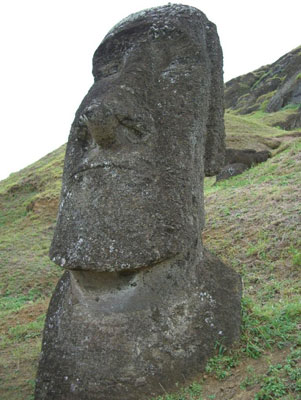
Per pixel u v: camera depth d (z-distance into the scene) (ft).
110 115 9.27
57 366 8.97
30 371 11.46
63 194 9.96
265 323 10.09
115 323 8.87
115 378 8.33
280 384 7.49
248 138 54.34
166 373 8.49
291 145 35.47
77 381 8.55
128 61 10.57
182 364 8.68
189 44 10.71
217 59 11.77
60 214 9.71
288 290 13.16
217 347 9.21
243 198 23.82
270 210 20.54
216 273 10.63
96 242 8.78
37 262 27.30
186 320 9.24
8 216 46.29
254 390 7.69
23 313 18.06
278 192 22.63
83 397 8.38
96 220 8.94
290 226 17.79
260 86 137.90
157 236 8.99
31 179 56.08
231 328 9.63
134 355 8.52
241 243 18.33
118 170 9.27
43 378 9.10
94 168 9.41
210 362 8.92
